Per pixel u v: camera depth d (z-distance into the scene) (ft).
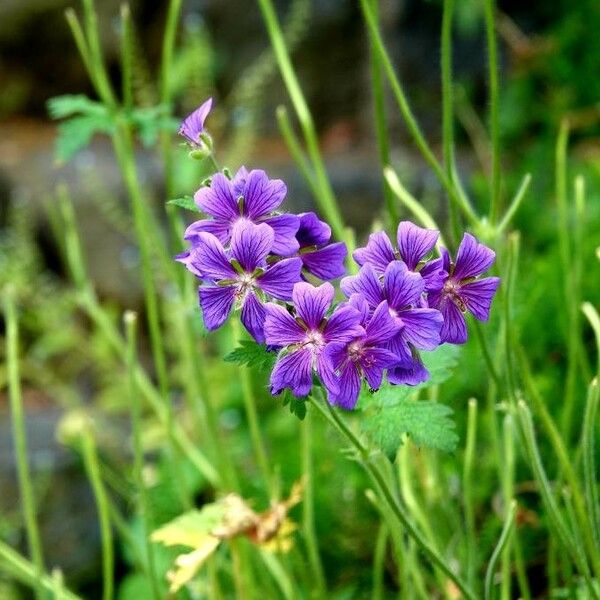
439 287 1.41
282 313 1.38
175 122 2.25
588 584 1.80
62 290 5.18
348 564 2.65
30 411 4.44
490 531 2.37
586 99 4.75
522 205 3.77
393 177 2.11
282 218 1.45
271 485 2.34
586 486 1.81
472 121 5.19
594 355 2.85
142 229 2.33
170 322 3.99
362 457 1.58
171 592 1.99
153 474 3.10
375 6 2.04
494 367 1.97
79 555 3.66
